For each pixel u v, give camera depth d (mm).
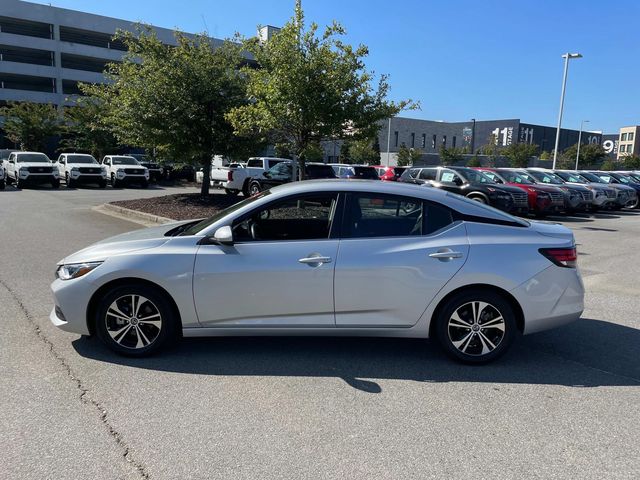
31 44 56781
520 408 3746
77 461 2979
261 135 14352
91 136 38375
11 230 11742
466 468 2984
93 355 4562
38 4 56750
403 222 4465
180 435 3285
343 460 3039
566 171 24703
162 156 16578
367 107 12805
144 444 3172
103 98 16406
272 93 12062
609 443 3291
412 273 4309
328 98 11914
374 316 4383
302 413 3604
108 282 4410
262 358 4590
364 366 4457
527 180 18938
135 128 14953
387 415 3598
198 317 4410
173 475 2863
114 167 28953
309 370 4348
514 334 4438
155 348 4496
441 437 3320
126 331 4488
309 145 13445
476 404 3795
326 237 4453
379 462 3023
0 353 4559
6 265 8070
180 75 14570
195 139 15344
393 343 5027
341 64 12078
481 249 4344
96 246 4691
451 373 4344
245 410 3631
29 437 3221
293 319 4387
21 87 60438
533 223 4785
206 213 13820
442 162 62562
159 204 15633
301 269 4312
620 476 2934
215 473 2889
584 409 3748
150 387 3967
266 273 4309
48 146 49469
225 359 4551
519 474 2936
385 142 79875
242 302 4363
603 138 119875
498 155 65062
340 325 4387
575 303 4484
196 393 3879
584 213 20516
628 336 5383
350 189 4520
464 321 4441
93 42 63156
